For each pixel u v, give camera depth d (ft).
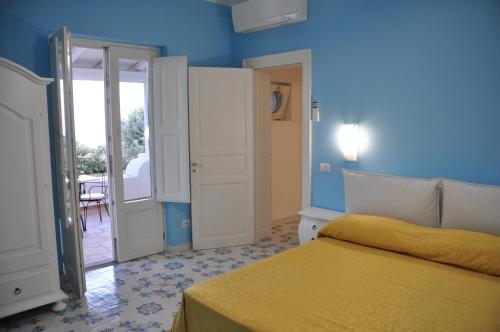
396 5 10.82
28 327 9.11
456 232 8.38
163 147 13.83
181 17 13.96
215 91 14.21
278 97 17.87
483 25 9.31
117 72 12.92
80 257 10.52
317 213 12.44
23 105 9.09
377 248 9.19
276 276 7.61
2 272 9.00
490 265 7.50
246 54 15.16
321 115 12.94
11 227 9.07
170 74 13.52
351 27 11.87
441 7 9.96
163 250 14.43
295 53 13.46
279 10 13.16
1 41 10.29
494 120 9.32
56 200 11.50
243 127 14.71
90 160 23.03
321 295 6.75
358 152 12.05
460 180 9.98
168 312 9.78
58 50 10.23
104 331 8.91
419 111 10.61
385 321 5.83
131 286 11.34
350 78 12.05
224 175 14.62
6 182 8.96
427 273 7.69
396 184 10.21
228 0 14.61
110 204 13.24
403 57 10.79
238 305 6.39
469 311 6.14
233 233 15.01
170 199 13.94
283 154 18.52
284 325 5.70
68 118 10.00
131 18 12.67
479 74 9.47
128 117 13.32
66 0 11.33
